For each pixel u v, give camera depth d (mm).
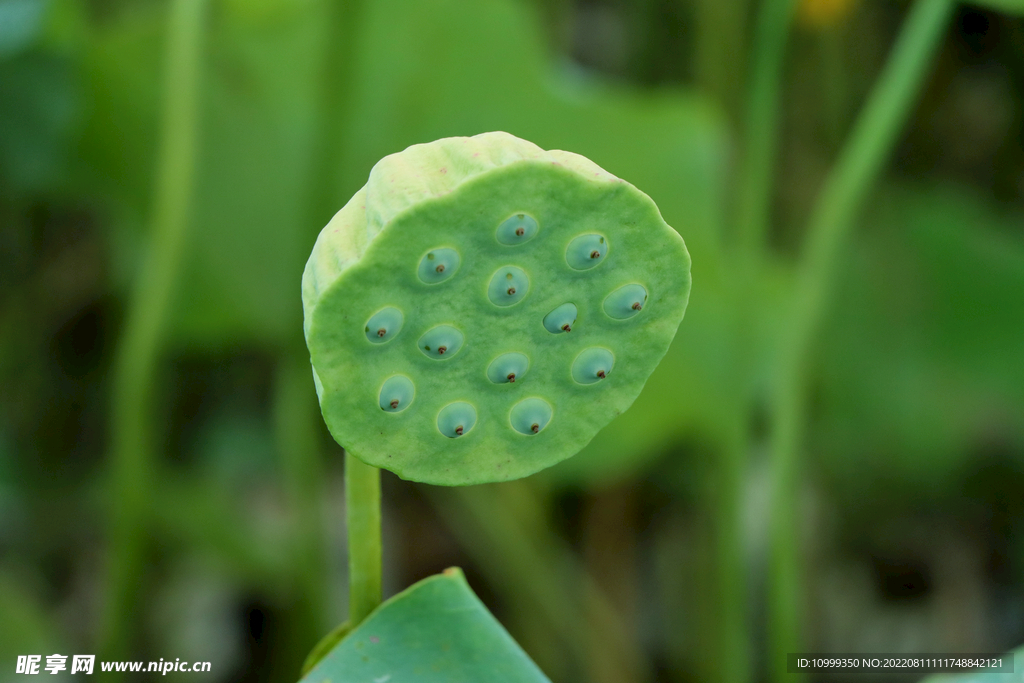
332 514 2406
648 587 2527
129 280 2242
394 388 1008
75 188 2217
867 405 2473
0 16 1856
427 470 1028
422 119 2053
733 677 1982
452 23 1941
